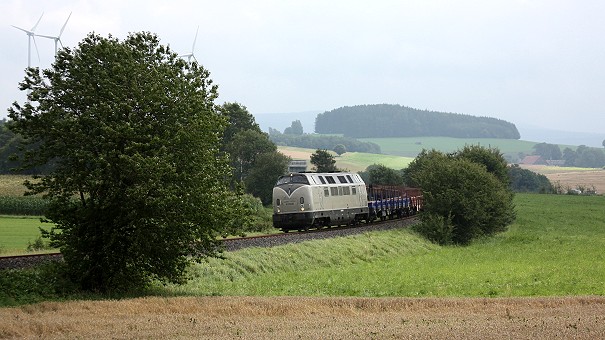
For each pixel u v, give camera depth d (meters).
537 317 34.00
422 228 106.12
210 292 47.97
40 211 110.62
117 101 41.59
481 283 56.69
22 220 101.69
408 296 48.66
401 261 76.00
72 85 42.31
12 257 45.31
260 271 57.16
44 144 42.16
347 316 35.12
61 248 42.44
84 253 42.44
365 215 96.44
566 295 47.78
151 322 30.86
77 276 42.38
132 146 40.47
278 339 25.97
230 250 59.81
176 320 31.83
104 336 27.28
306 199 79.56
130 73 42.50
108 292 42.44
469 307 39.88
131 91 42.25
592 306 39.38
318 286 52.75
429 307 40.09
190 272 51.28
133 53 44.50
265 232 92.94
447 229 106.25
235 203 45.06
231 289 49.91
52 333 28.03
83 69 42.22
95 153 42.06
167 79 43.81
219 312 35.25
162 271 43.28
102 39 43.25
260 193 180.75
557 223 148.12
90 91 41.72
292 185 80.62
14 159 41.84
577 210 173.75
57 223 43.09
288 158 190.38
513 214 135.88
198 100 43.47
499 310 38.28
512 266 71.75
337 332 28.05
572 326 29.78
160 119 43.28
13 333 27.67
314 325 30.73
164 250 42.38
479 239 114.94
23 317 31.30
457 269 68.25
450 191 108.56
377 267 68.25
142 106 41.97
